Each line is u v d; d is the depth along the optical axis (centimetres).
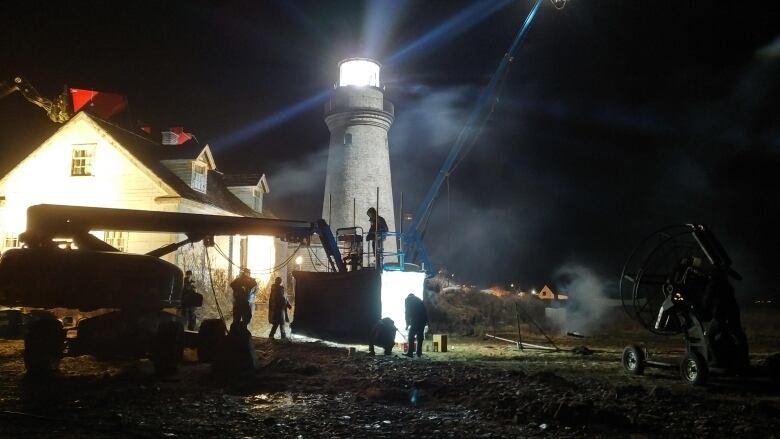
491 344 2030
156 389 1069
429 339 2120
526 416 856
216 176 3478
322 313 1894
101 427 797
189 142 2986
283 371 1282
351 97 3753
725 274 1173
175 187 2589
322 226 1791
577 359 1584
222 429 804
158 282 1312
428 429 809
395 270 1883
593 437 771
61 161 2636
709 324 1162
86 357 1453
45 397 991
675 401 962
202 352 1375
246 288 1770
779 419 854
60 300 1212
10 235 2631
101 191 2588
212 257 2784
